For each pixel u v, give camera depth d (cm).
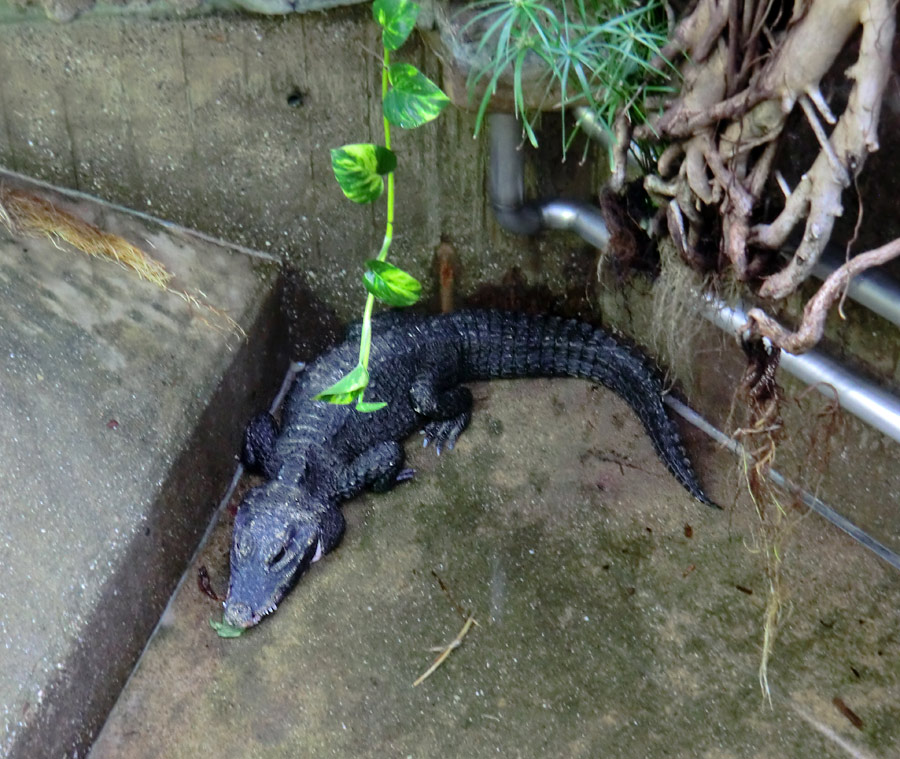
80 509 321
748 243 272
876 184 277
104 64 370
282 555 352
